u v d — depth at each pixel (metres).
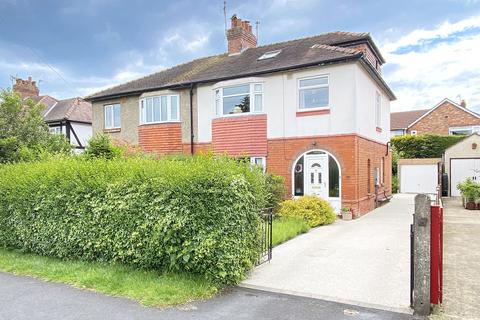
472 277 6.12
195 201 5.64
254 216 6.33
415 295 4.62
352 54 13.05
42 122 14.08
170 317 4.52
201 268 5.65
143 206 6.02
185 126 16.98
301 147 14.09
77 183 6.84
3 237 8.05
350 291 5.38
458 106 31.17
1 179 8.05
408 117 39.25
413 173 25.52
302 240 9.20
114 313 4.64
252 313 4.66
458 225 12.05
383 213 14.54
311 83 14.05
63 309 4.79
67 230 6.94
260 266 6.73
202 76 16.89
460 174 23.30
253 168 6.72
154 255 6.00
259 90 14.95
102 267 6.40
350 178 13.19
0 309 4.81
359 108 13.67
